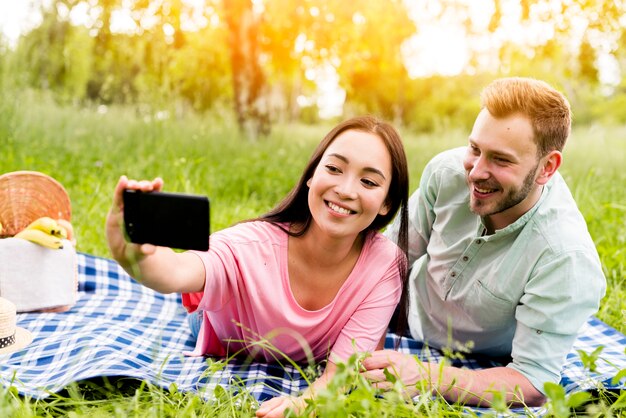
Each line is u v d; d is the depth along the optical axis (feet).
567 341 8.68
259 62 34.50
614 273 13.17
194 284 8.00
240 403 7.51
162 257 7.45
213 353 9.59
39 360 8.93
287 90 70.13
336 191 8.15
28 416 6.53
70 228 11.94
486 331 9.77
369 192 8.21
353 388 7.69
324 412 6.41
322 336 9.00
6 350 9.20
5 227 11.65
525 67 37.37
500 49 36.94
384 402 6.73
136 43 34.96
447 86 88.43
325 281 8.87
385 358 8.20
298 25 36.65
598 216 16.71
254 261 8.66
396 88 66.74
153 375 8.28
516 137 7.98
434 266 10.10
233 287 8.54
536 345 8.62
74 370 8.16
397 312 10.14
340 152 8.23
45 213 11.89
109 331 9.97
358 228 8.36
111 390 7.63
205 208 6.68
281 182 22.72
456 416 7.24
